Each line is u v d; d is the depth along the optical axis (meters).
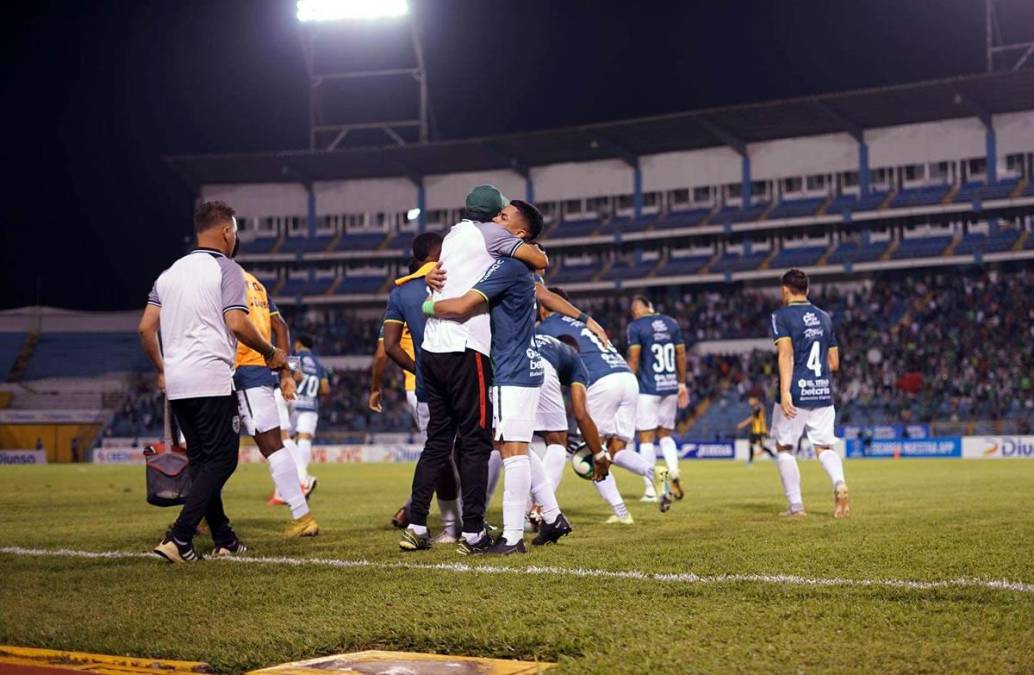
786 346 9.30
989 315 41.09
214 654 3.86
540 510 8.11
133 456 40.84
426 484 6.93
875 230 44.38
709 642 3.83
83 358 49.44
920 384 39.59
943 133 42.88
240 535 8.27
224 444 6.56
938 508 10.33
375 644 4.02
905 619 4.18
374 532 8.48
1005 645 3.73
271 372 8.15
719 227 45.41
